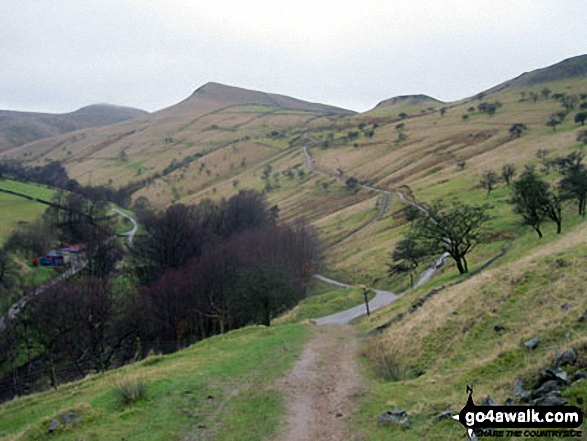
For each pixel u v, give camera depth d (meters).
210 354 27.02
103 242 96.81
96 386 22.59
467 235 52.88
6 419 20.31
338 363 23.38
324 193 166.50
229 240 92.88
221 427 14.39
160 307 66.94
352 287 72.19
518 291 22.28
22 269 80.69
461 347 20.19
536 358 14.60
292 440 13.20
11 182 154.12
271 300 57.25
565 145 127.38
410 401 15.00
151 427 14.26
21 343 61.06
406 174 159.00
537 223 54.50
